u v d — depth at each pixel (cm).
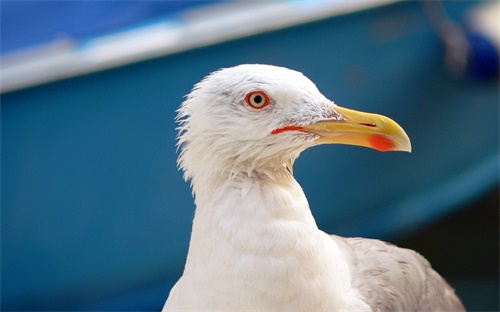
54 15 1113
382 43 1179
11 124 1052
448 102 1264
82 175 1101
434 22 1191
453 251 1348
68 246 1133
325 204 1241
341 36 1153
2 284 1127
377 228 1302
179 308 604
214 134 587
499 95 1300
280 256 564
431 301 721
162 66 1078
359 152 1216
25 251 1119
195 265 588
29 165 1078
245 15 1110
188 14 1120
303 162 1185
